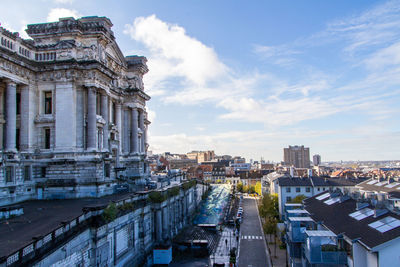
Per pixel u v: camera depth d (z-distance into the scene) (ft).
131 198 145.79
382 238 88.84
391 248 85.76
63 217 115.34
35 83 173.37
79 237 100.07
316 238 107.55
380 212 107.86
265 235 239.30
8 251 76.69
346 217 121.29
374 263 88.63
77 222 99.04
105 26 197.16
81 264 101.04
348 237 101.91
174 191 207.41
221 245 213.66
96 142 176.35
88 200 158.10
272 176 404.36
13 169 153.99
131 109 254.06
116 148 216.95
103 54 189.88
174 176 326.03
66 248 92.12
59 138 169.68
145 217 163.22
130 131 254.06
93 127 173.27
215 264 162.50
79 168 168.86
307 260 117.60
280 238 214.07
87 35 181.16
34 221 109.19
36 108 173.37
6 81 155.02
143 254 154.81
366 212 116.78
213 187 541.34
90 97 174.09
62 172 168.35
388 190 211.00
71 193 165.89
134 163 248.11
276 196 315.37
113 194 184.65
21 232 94.53
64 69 170.19
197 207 324.19
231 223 281.74
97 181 169.48
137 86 259.80
